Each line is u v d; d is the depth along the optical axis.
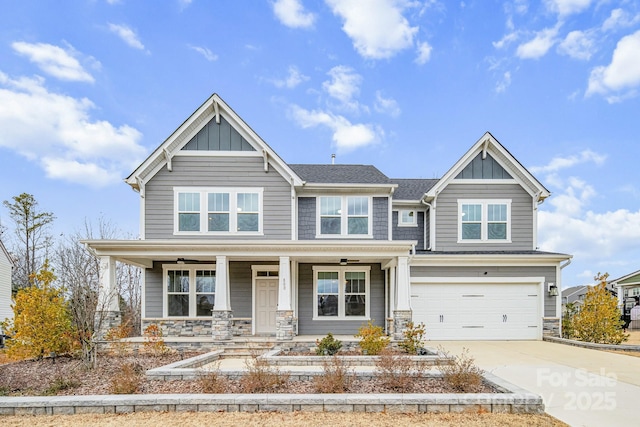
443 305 14.52
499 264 14.66
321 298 14.60
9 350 10.30
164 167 14.13
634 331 21.83
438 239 15.40
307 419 5.55
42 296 10.72
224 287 12.20
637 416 5.72
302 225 14.53
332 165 17.48
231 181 14.12
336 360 7.75
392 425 5.34
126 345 11.57
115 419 5.66
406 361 7.82
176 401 5.95
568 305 15.45
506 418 5.62
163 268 14.38
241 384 7.26
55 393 7.15
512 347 12.52
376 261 14.45
